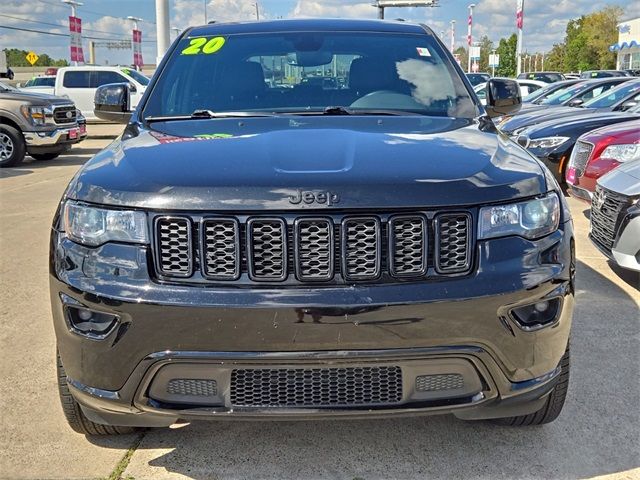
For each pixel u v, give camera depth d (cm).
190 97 337
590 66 7562
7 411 301
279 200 209
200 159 235
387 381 216
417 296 209
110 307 213
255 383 215
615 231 464
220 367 211
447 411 220
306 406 214
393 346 210
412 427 287
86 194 225
